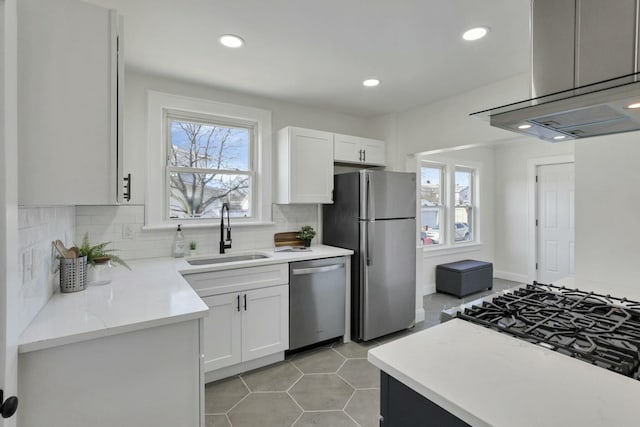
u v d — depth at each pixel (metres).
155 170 2.65
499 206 5.44
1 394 0.84
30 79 1.11
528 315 1.29
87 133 1.19
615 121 1.24
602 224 1.96
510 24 1.89
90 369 1.17
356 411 2.04
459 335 1.12
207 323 2.31
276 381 2.38
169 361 1.32
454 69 2.50
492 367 0.90
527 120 1.24
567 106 1.09
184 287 1.74
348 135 3.64
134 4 1.70
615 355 0.94
